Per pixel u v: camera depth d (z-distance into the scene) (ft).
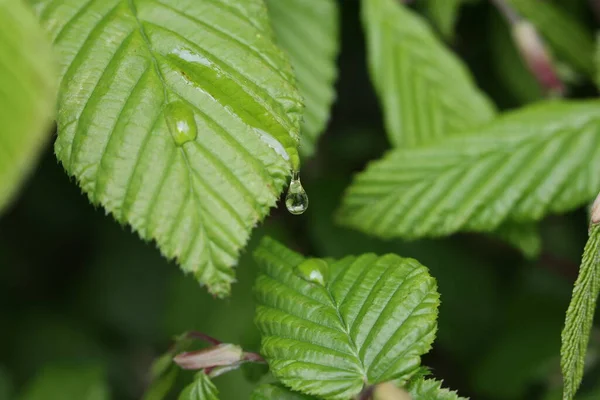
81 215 2.46
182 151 1.39
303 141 1.64
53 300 2.44
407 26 1.72
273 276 1.47
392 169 1.64
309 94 1.65
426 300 1.42
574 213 2.02
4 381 2.10
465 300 1.97
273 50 1.41
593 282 1.40
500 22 1.84
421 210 1.62
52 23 1.39
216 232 1.40
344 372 1.41
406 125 1.71
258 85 1.40
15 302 2.43
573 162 1.62
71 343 2.33
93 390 1.83
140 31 1.40
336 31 1.67
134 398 2.32
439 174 1.63
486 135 1.64
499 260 2.05
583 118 1.64
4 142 1.19
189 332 1.49
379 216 1.63
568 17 1.81
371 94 2.24
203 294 1.77
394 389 1.40
